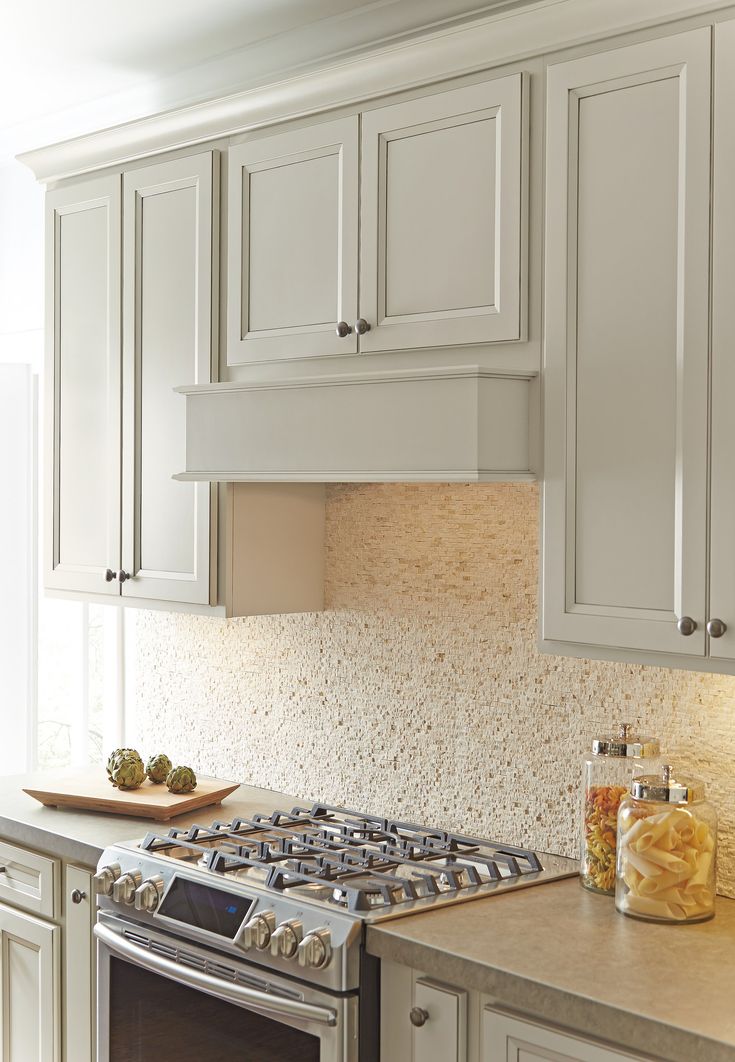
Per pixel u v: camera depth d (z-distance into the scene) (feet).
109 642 12.27
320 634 9.69
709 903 6.76
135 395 9.51
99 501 9.90
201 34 9.78
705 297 6.09
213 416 8.38
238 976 7.06
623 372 6.47
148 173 9.34
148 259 9.39
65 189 10.16
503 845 8.16
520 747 8.30
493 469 6.75
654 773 7.22
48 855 8.99
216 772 10.68
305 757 9.84
